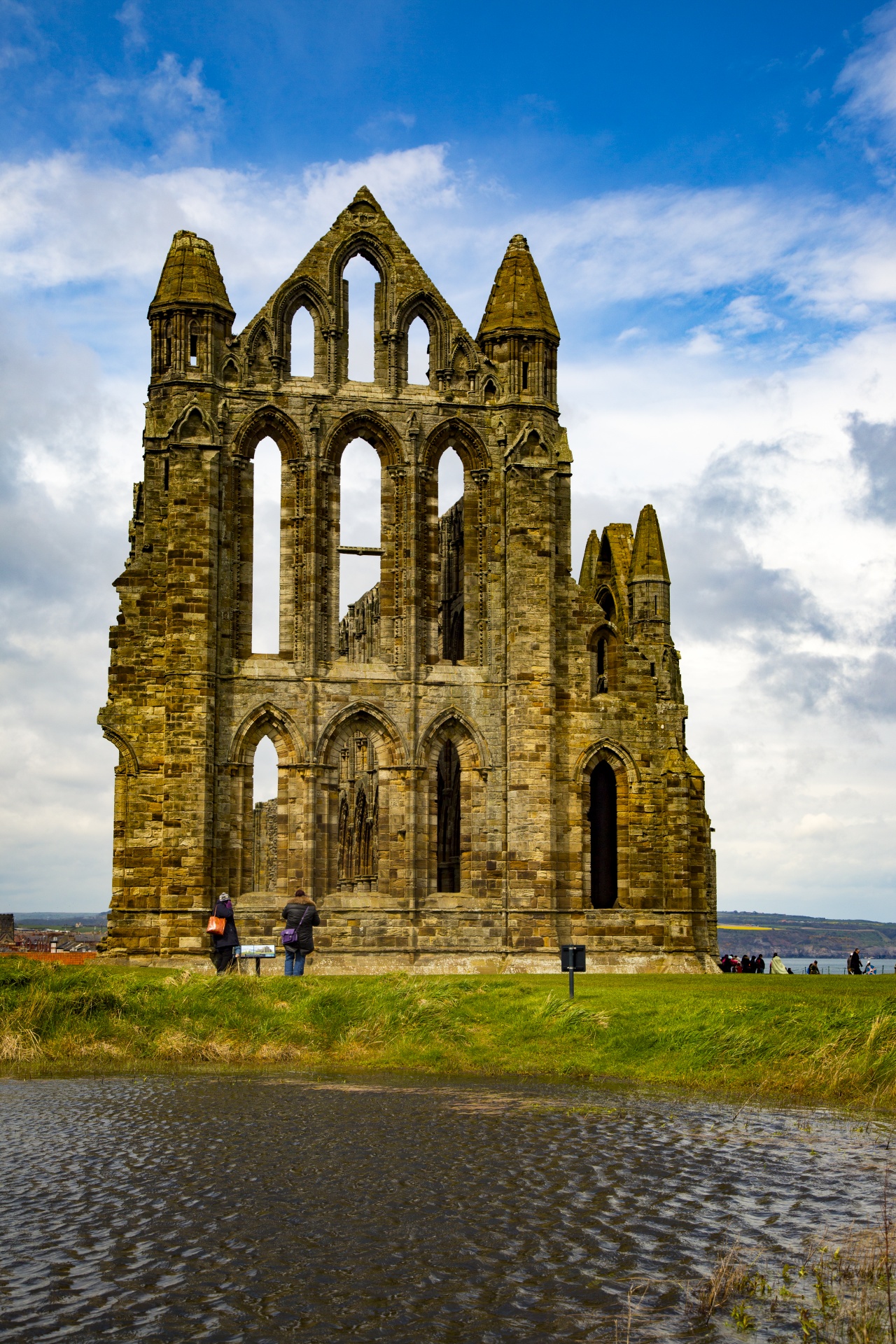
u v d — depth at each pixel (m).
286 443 71.38
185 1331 18.53
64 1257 21.44
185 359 69.94
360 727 70.81
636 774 73.31
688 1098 35.34
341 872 107.94
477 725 71.31
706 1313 19.19
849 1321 18.84
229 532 69.88
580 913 71.56
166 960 65.44
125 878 67.69
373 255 73.56
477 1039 43.19
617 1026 42.31
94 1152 28.58
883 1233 22.66
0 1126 31.38
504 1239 22.36
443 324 73.56
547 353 73.94
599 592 89.19
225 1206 24.25
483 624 72.44
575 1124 31.53
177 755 67.12
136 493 77.44
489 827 70.88
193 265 70.62
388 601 71.81
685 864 73.31
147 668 68.81
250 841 68.88
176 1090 36.56
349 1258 21.42
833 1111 33.38
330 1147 29.03
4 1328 18.61
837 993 45.66
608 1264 21.19
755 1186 25.72
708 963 76.88
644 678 74.06
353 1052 42.72
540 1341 18.25
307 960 67.88
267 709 69.19
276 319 71.50
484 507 72.94
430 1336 18.38
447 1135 30.25
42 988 45.91
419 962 69.12
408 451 72.19
